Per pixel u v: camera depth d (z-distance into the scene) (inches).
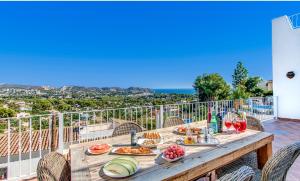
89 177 58.0
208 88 888.3
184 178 60.9
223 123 111.0
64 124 151.2
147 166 64.2
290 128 267.6
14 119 131.8
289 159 67.1
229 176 45.3
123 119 175.8
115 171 59.2
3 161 241.9
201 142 85.1
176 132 104.0
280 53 329.7
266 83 826.2
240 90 744.3
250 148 84.8
